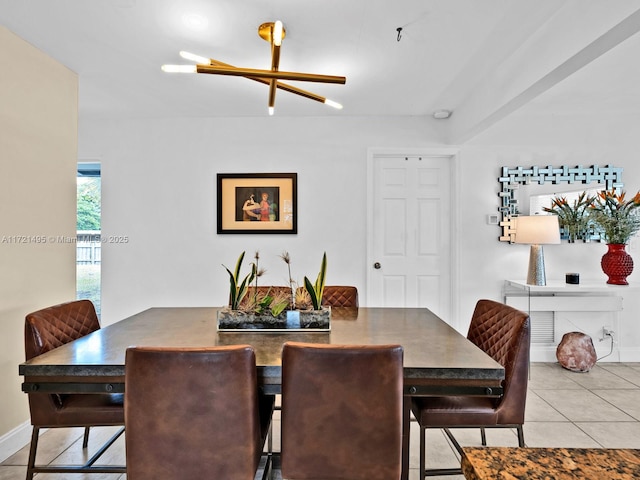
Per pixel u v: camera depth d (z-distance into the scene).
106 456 2.01
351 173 3.59
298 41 2.15
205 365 1.17
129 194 3.59
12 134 2.04
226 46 2.21
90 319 2.02
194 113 3.46
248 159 3.60
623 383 3.03
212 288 3.61
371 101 3.15
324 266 1.88
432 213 3.69
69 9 1.84
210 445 1.20
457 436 2.26
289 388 1.22
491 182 3.58
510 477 0.51
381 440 1.22
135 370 1.17
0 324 1.98
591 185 3.53
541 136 3.55
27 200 2.15
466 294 3.58
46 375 1.34
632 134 3.52
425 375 1.32
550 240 3.13
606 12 1.54
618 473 0.52
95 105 3.24
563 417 2.46
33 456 1.59
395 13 1.88
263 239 3.61
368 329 1.87
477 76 2.65
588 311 3.55
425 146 3.57
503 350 1.70
